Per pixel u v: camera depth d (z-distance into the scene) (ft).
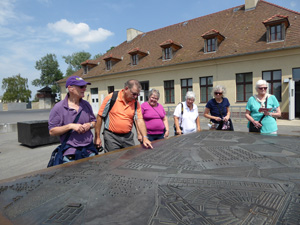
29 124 19.53
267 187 4.22
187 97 11.51
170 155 6.57
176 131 11.86
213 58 44.16
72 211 3.42
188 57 49.65
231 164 5.64
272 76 39.29
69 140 7.18
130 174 5.01
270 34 39.50
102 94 66.80
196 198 3.80
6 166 14.30
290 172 5.02
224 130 11.68
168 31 65.62
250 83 42.29
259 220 3.11
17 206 3.60
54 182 4.58
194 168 5.38
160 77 54.29
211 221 3.09
